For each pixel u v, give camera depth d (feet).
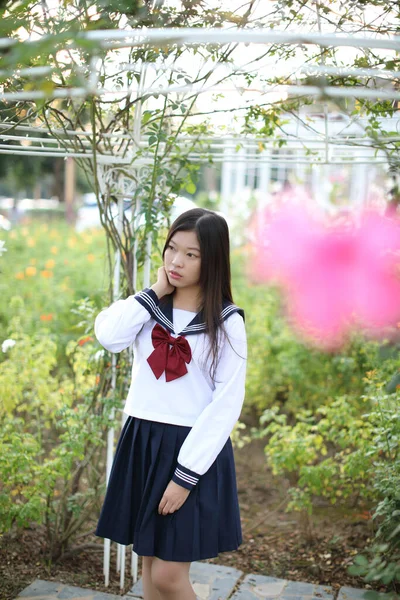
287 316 15.88
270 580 8.85
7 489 8.84
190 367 6.35
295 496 9.88
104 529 6.74
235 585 8.70
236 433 11.63
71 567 9.08
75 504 8.83
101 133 8.18
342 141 9.08
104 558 8.61
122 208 8.64
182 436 6.34
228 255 6.53
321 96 5.46
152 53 7.12
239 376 6.31
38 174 39.42
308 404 14.84
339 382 13.82
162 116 7.95
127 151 8.63
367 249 11.64
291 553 9.82
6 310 18.34
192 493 6.23
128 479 6.59
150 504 6.28
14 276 21.79
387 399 9.36
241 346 6.37
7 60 4.34
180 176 9.14
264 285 18.44
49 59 6.55
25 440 9.75
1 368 10.85
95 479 9.48
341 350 13.57
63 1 6.17
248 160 9.94
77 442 8.71
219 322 6.35
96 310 9.48
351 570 6.26
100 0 6.22
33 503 8.48
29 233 29.66
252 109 8.64
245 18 6.86
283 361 14.46
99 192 8.46
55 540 9.16
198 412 6.40
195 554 6.21
